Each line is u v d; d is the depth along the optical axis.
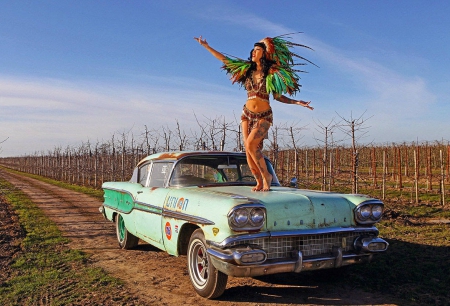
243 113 4.70
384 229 7.71
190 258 4.36
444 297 4.04
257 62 4.56
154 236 5.17
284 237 3.80
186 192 4.59
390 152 27.16
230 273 3.62
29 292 4.52
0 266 5.66
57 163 36.56
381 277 4.72
